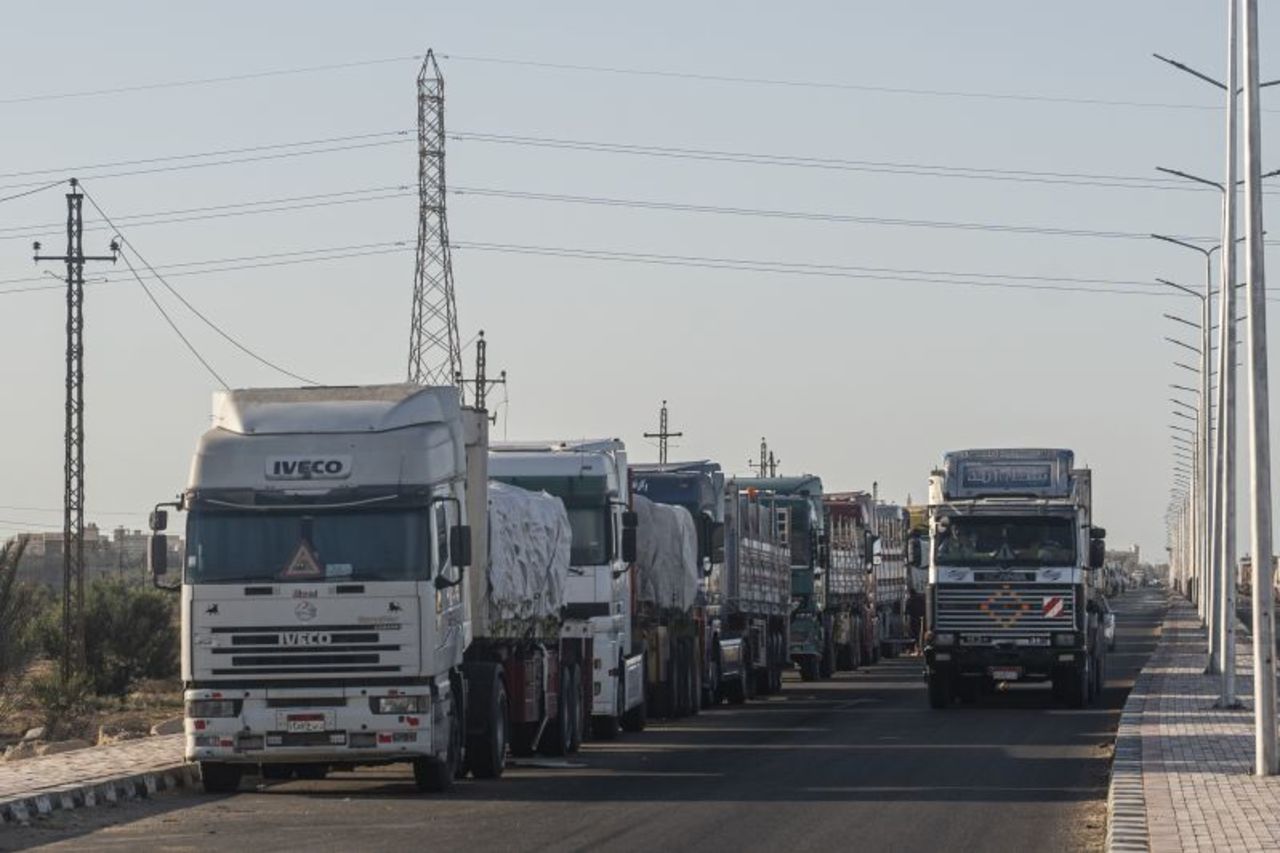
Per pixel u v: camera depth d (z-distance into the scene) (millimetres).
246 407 30641
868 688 66375
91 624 73312
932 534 52625
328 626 29531
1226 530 47438
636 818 26328
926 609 52875
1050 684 67188
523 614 35406
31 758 35594
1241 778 29156
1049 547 51906
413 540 29594
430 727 29578
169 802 29250
